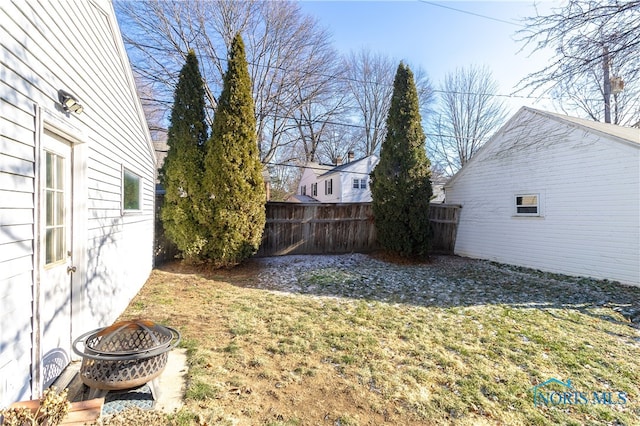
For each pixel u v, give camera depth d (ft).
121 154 14.51
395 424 7.48
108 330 7.43
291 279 22.29
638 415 8.15
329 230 32.40
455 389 9.03
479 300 18.38
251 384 8.79
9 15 6.05
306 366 9.97
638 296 19.26
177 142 23.59
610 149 22.70
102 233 11.84
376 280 22.57
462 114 67.00
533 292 20.33
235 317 14.21
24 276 6.57
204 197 22.86
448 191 36.88
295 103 53.67
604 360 11.08
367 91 73.77
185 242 23.03
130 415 6.91
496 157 30.83
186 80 23.71
